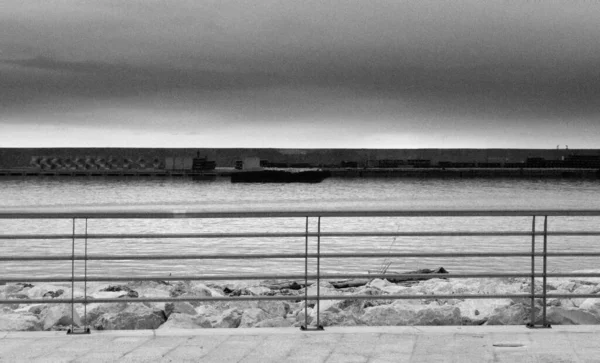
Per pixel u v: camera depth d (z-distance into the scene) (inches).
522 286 655.8
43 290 661.9
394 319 470.3
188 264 1599.4
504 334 368.8
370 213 363.6
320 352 335.9
